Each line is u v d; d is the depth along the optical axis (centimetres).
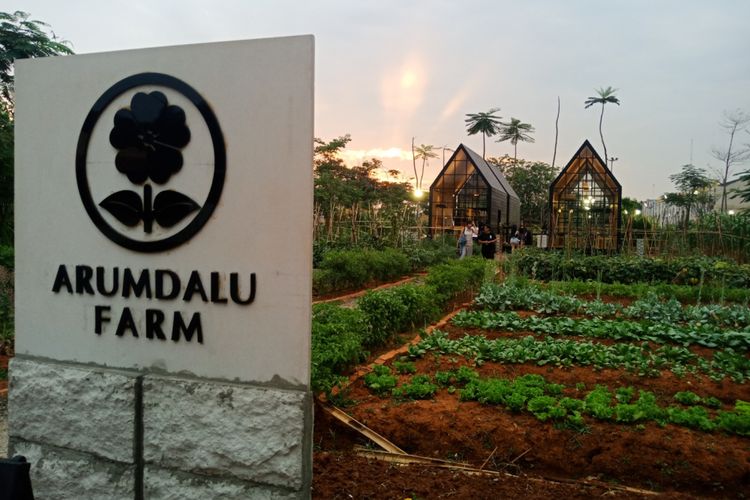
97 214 363
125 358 361
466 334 891
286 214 322
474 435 496
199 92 336
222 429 332
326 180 3131
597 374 688
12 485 256
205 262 339
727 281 1653
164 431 344
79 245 371
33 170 380
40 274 382
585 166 3469
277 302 326
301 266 321
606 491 422
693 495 434
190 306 343
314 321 647
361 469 443
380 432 512
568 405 527
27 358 386
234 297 333
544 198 7850
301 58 318
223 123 332
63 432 367
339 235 2302
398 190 4722
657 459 454
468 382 639
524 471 470
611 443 475
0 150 1178
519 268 1933
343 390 574
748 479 438
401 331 971
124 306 360
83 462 362
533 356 743
